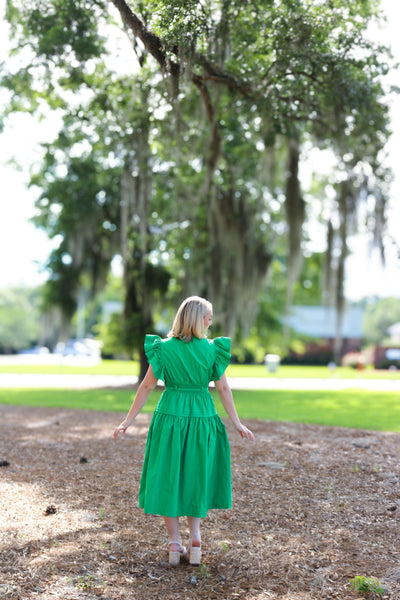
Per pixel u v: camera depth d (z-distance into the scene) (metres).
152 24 6.36
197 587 2.96
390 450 5.89
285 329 12.48
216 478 3.33
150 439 3.28
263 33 7.93
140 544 3.50
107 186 16.20
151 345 3.29
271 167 12.00
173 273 17.45
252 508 4.22
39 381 19.03
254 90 8.59
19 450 6.12
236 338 18.78
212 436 3.29
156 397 12.85
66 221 16.00
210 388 15.08
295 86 8.67
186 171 14.05
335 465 5.32
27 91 10.84
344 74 8.07
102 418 8.73
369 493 4.51
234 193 13.28
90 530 3.69
